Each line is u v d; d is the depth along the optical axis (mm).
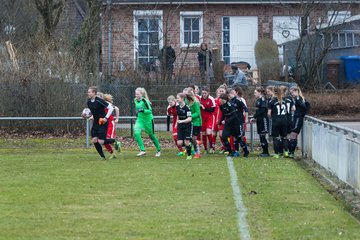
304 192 44531
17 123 84938
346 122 95812
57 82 85625
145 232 33250
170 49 103625
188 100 65438
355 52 110375
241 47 121812
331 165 52062
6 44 91438
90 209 39094
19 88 85188
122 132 84000
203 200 41719
